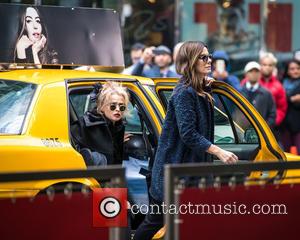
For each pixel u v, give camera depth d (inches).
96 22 448.5
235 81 672.4
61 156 371.2
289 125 705.0
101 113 396.2
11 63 423.2
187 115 361.7
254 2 808.3
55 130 376.8
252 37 808.9
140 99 411.8
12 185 351.3
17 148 362.0
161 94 422.9
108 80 407.8
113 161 399.2
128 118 431.2
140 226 381.7
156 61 637.9
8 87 390.9
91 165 383.6
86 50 442.6
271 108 672.4
